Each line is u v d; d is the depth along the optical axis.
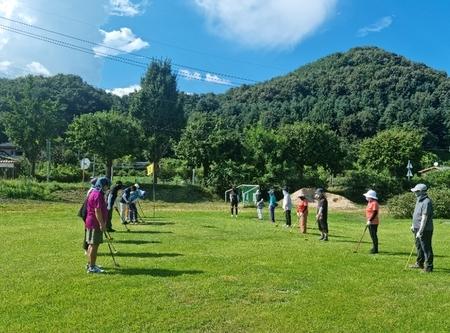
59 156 76.31
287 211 25.31
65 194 45.31
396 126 92.69
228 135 57.75
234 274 11.24
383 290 10.27
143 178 64.38
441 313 8.82
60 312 8.33
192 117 62.81
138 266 11.92
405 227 27.39
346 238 20.48
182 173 66.25
